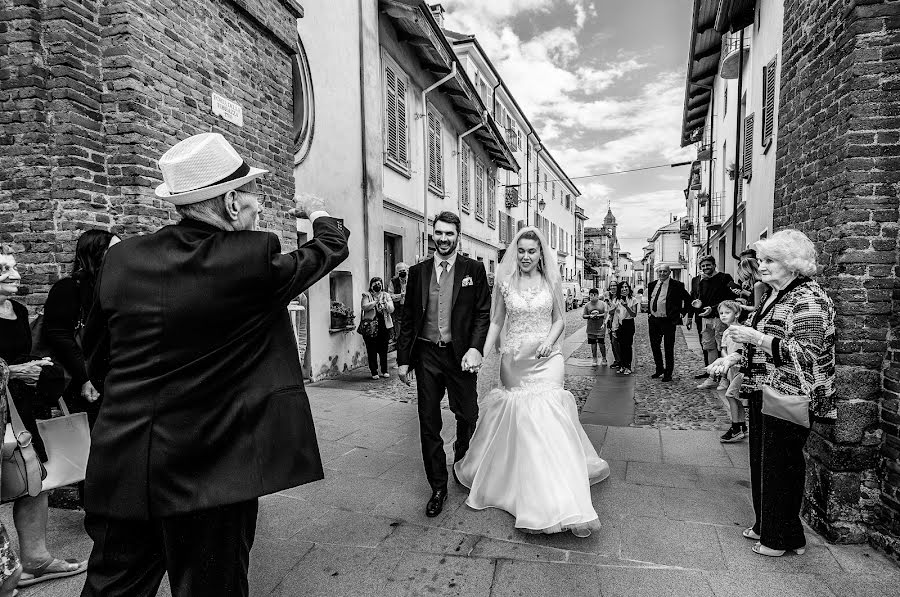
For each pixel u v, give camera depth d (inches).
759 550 116.3
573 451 131.5
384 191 471.2
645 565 112.8
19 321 113.3
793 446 112.0
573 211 1828.2
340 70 365.4
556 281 147.9
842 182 121.3
